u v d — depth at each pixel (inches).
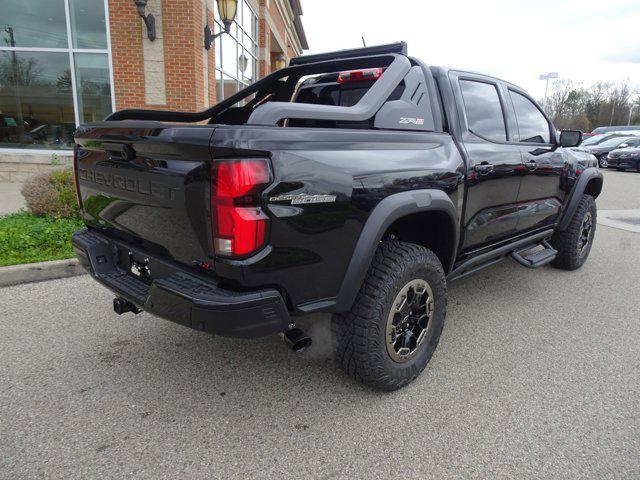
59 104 363.3
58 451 84.6
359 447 87.5
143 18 319.6
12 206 265.3
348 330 94.8
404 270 96.0
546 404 101.9
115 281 98.7
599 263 215.6
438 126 117.6
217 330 76.1
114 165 94.0
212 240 75.3
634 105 2770.7
